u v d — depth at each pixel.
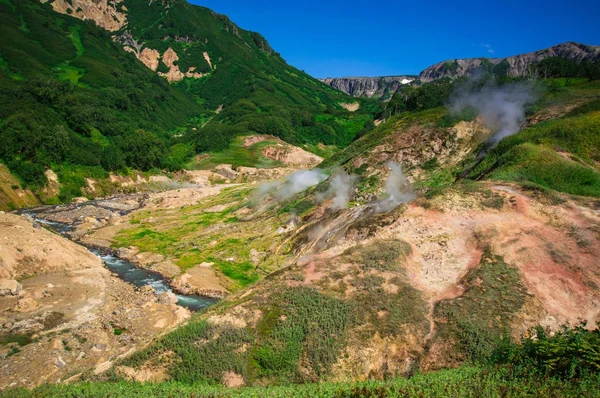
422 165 53.72
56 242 39.44
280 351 18.16
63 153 75.88
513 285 21.50
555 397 12.05
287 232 48.16
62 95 90.62
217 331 19.22
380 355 18.34
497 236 25.45
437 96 74.94
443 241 26.05
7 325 26.36
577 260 23.02
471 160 51.66
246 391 15.00
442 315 19.77
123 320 28.62
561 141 39.91
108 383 16.45
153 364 17.88
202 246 47.09
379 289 21.52
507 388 12.88
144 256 44.72
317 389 14.61
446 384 13.59
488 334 18.39
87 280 35.19
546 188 29.91
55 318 27.92
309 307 20.33
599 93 52.38
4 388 20.42
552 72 80.25
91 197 74.81
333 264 23.92
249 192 69.25
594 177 32.56
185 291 36.12
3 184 63.66
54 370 22.28
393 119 75.25
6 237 36.03
